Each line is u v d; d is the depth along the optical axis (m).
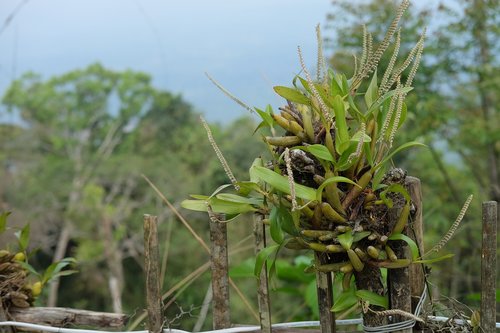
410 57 1.36
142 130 23.44
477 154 6.40
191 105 23.64
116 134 25.19
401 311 1.40
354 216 1.37
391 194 1.39
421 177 6.65
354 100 1.53
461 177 6.50
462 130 5.61
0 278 1.89
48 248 18.45
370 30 5.09
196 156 15.50
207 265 2.21
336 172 1.35
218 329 1.63
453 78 5.48
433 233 5.64
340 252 1.42
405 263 1.38
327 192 1.34
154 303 1.59
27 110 25.70
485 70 5.33
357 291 1.42
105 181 19.61
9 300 1.86
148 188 17.75
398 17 1.35
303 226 1.41
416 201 1.46
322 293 1.47
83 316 1.80
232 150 7.34
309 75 1.30
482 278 1.42
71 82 26.00
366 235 1.35
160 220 16.52
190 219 14.66
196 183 14.59
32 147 22.72
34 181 19.62
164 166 17.66
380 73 4.97
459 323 1.52
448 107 5.44
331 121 1.38
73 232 17.56
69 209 17.81
